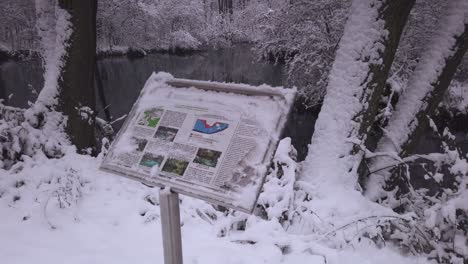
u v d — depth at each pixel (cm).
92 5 519
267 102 187
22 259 286
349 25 378
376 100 379
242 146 180
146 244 311
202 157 184
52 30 523
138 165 196
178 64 2103
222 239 316
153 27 2386
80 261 284
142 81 1599
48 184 416
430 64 411
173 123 201
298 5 934
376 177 414
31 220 346
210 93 204
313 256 288
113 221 349
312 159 385
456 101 862
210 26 2680
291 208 346
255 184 170
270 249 293
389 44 367
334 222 318
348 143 371
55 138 506
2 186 404
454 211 286
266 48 1120
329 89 389
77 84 514
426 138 812
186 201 372
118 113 1101
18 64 1858
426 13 848
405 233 309
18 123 524
